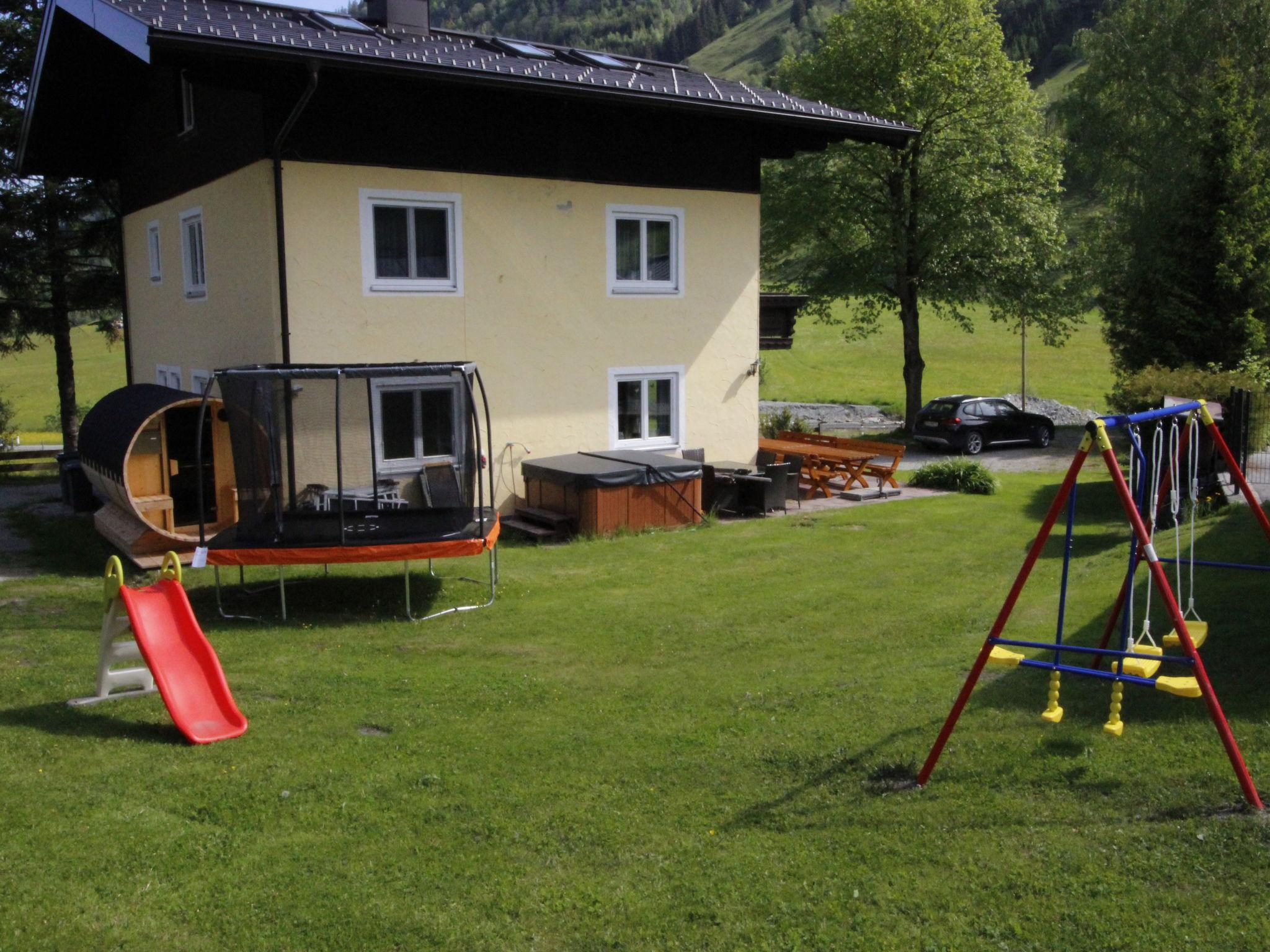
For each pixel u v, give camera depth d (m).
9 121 22.78
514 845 5.53
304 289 14.43
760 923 4.72
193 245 17.50
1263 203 27.59
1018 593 5.88
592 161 16.67
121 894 5.05
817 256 33.44
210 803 6.04
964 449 28.67
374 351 15.03
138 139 19.61
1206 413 6.74
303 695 8.02
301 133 14.22
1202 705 6.60
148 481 13.10
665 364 17.80
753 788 6.13
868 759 6.38
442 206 15.42
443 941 4.68
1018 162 30.69
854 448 20.86
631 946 4.61
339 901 5.00
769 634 9.77
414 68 13.21
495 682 8.34
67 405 25.41
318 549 10.45
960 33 30.78
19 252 23.36
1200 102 34.12
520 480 16.50
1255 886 4.70
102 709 7.67
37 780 6.33
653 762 6.57
